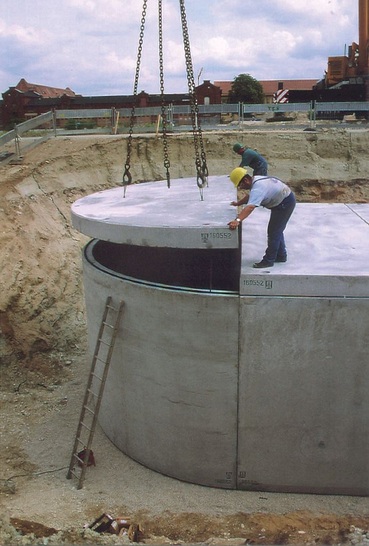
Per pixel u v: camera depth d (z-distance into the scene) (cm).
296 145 1978
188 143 1936
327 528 665
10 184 1500
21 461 848
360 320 659
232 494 748
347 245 796
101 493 759
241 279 664
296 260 723
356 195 1927
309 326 669
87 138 1877
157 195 923
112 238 722
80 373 1139
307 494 743
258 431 720
